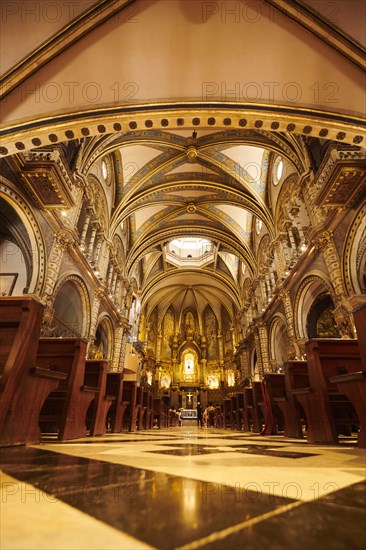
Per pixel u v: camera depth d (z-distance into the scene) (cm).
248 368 2275
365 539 81
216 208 1997
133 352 2061
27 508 109
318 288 1205
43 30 618
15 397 303
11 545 77
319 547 76
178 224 2139
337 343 482
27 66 627
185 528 89
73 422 451
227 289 2720
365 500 119
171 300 3259
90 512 104
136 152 1558
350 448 325
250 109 667
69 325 1227
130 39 634
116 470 182
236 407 1135
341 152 802
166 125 695
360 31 604
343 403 526
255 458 240
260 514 102
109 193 1550
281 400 576
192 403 2989
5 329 325
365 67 616
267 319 1720
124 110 667
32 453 261
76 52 640
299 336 1253
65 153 956
